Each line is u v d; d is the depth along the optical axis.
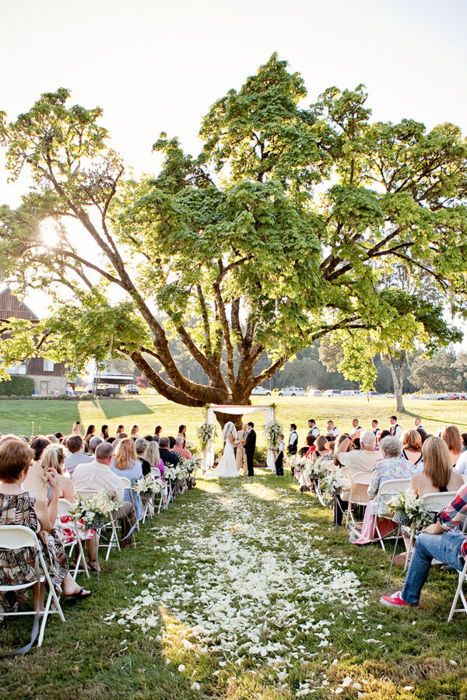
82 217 17.59
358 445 13.13
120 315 14.74
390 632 4.25
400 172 15.61
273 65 16.84
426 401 52.03
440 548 4.55
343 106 15.45
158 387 19.33
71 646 4.12
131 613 4.71
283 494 12.85
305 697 3.33
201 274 13.96
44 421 36.38
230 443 18.30
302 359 84.62
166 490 10.95
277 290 13.89
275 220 13.55
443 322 17.56
